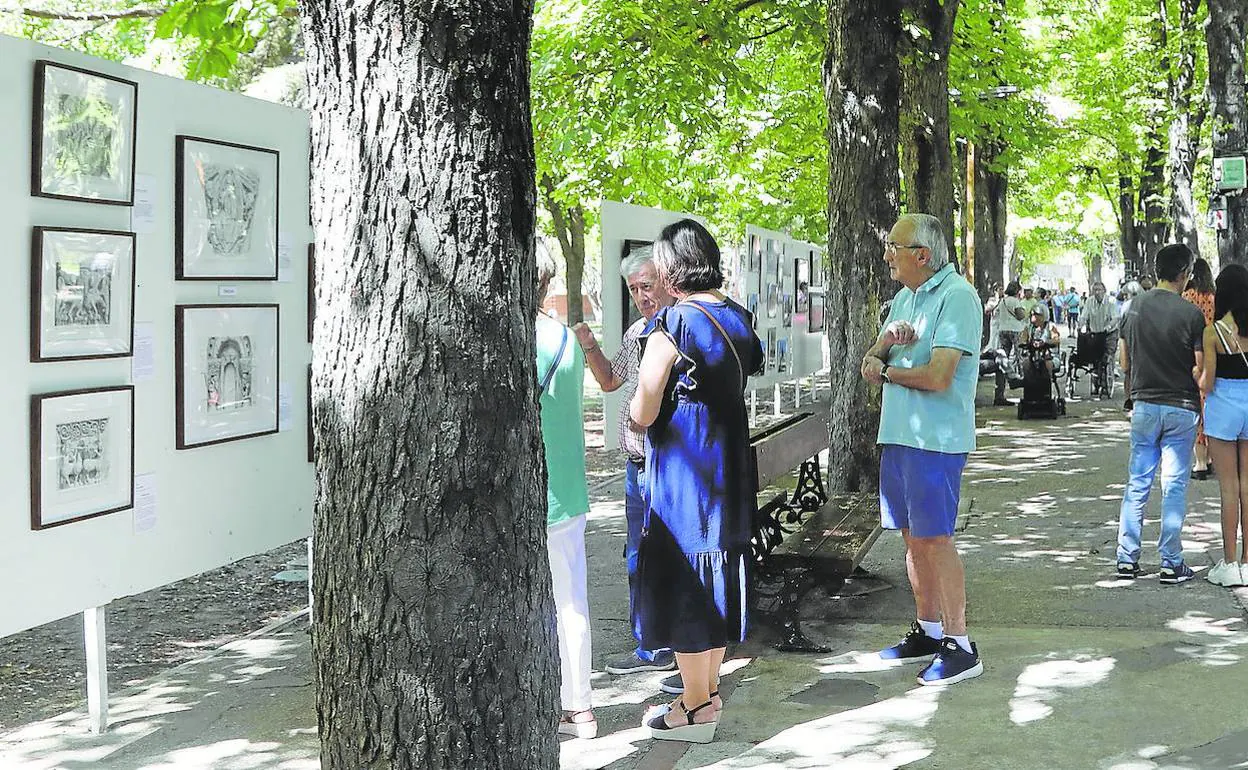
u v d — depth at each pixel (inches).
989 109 750.5
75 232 205.2
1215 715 221.5
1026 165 1282.0
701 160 871.1
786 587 269.3
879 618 296.5
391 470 117.0
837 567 265.6
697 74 581.6
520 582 121.0
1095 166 1441.9
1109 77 1117.1
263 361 258.7
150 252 225.3
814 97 805.2
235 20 319.3
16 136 194.4
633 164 706.8
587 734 217.5
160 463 229.0
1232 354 315.0
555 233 1160.2
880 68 383.6
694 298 207.0
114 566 217.6
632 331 247.6
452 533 117.2
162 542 229.9
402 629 117.3
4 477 193.6
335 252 119.0
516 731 120.7
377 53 116.1
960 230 1080.8
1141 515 328.5
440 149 116.3
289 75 580.7
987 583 329.1
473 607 118.0
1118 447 610.2
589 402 955.3
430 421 116.6
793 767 202.2
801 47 624.4
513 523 120.3
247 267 253.3
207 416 240.7
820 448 418.0
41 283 197.8
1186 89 927.0
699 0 575.5
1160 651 261.1
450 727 117.7
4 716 236.4
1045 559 357.1
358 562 118.4
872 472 383.2
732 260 577.0
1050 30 1098.7
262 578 370.6
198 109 238.7
